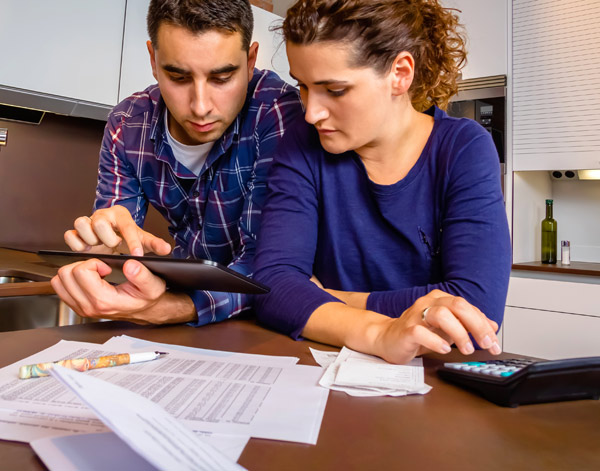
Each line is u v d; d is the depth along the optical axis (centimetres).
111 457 36
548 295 247
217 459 31
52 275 152
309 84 76
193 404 47
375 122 79
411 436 42
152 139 122
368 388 53
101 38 216
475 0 280
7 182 225
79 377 33
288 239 92
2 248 216
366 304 83
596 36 245
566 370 48
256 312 87
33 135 231
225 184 123
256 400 49
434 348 59
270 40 268
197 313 83
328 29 71
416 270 95
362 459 38
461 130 89
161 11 92
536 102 263
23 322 135
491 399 51
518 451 39
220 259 136
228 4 93
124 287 74
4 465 35
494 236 82
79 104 215
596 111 246
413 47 80
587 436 43
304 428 43
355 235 96
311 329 75
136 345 69
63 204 244
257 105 117
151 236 86
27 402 46
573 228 295
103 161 132
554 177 294
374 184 91
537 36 262
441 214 91
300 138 98
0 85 191
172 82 100
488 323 61
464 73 285
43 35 199
